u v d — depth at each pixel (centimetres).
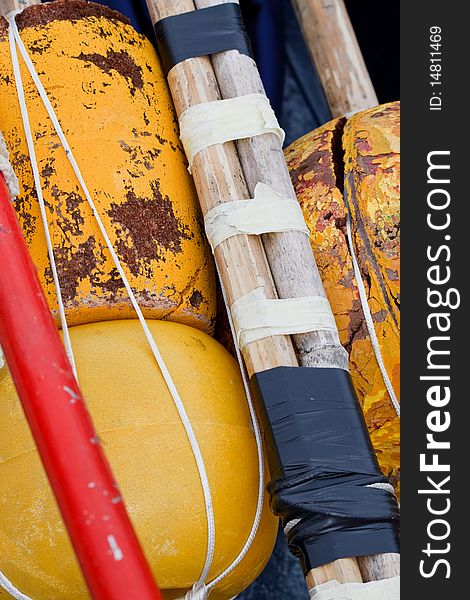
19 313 70
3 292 71
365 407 99
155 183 100
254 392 93
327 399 91
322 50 141
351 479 88
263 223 97
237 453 91
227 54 106
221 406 92
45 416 66
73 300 94
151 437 87
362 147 103
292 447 89
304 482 87
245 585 98
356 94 139
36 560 86
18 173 97
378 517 88
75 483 64
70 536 64
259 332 93
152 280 96
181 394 90
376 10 191
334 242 100
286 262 97
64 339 90
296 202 100
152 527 85
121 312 96
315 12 142
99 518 63
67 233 95
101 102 100
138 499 85
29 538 86
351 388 94
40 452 66
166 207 100
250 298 95
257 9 168
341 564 86
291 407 90
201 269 101
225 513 88
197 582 89
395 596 85
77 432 66
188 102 104
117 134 99
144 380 90
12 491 86
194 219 103
